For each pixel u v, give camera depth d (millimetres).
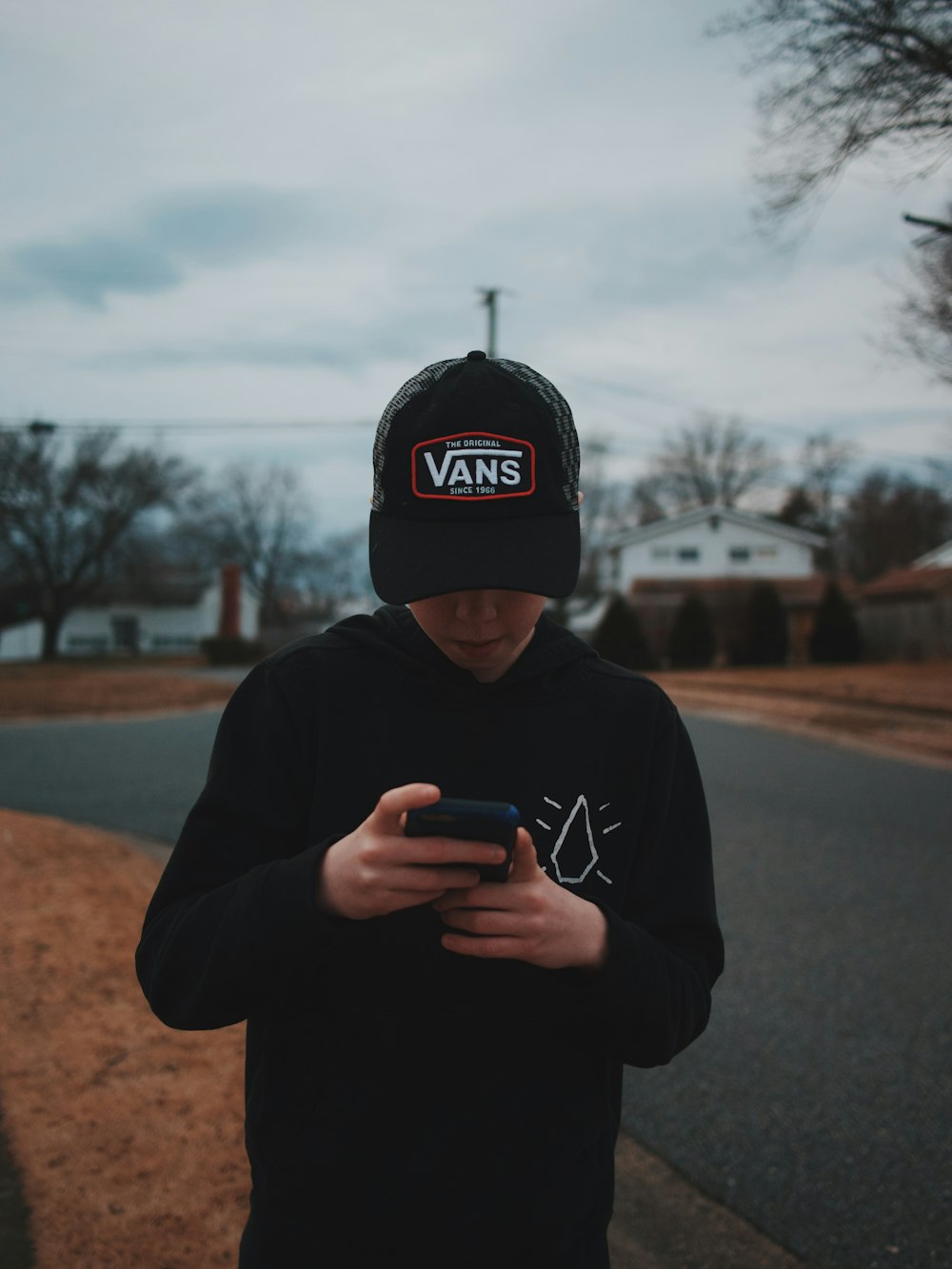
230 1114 2678
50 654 38469
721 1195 2605
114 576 40188
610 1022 1002
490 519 1026
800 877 5762
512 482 1034
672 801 1218
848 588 35969
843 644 24047
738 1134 2924
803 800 8102
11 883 5012
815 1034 3623
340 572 72312
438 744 1113
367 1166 1046
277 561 63094
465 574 1001
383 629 1203
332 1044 1065
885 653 23766
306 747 1132
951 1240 2400
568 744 1133
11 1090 2771
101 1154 2447
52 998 3457
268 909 919
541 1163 1061
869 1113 3039
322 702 1133
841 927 4844
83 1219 2166
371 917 898
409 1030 1057
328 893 895
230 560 62188
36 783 8844
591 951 938
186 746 11523
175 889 1102
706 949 1198
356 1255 1050
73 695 18219
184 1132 2570
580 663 1193
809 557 39406
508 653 1091
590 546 48125
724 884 5613
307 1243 1057
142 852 6148
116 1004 3428
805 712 14234
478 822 834
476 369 1092
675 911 1190
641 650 25328
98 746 11562
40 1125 2576
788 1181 2668
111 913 4547
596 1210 1108
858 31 7473
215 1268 2010
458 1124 1048
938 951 4492
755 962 4375
